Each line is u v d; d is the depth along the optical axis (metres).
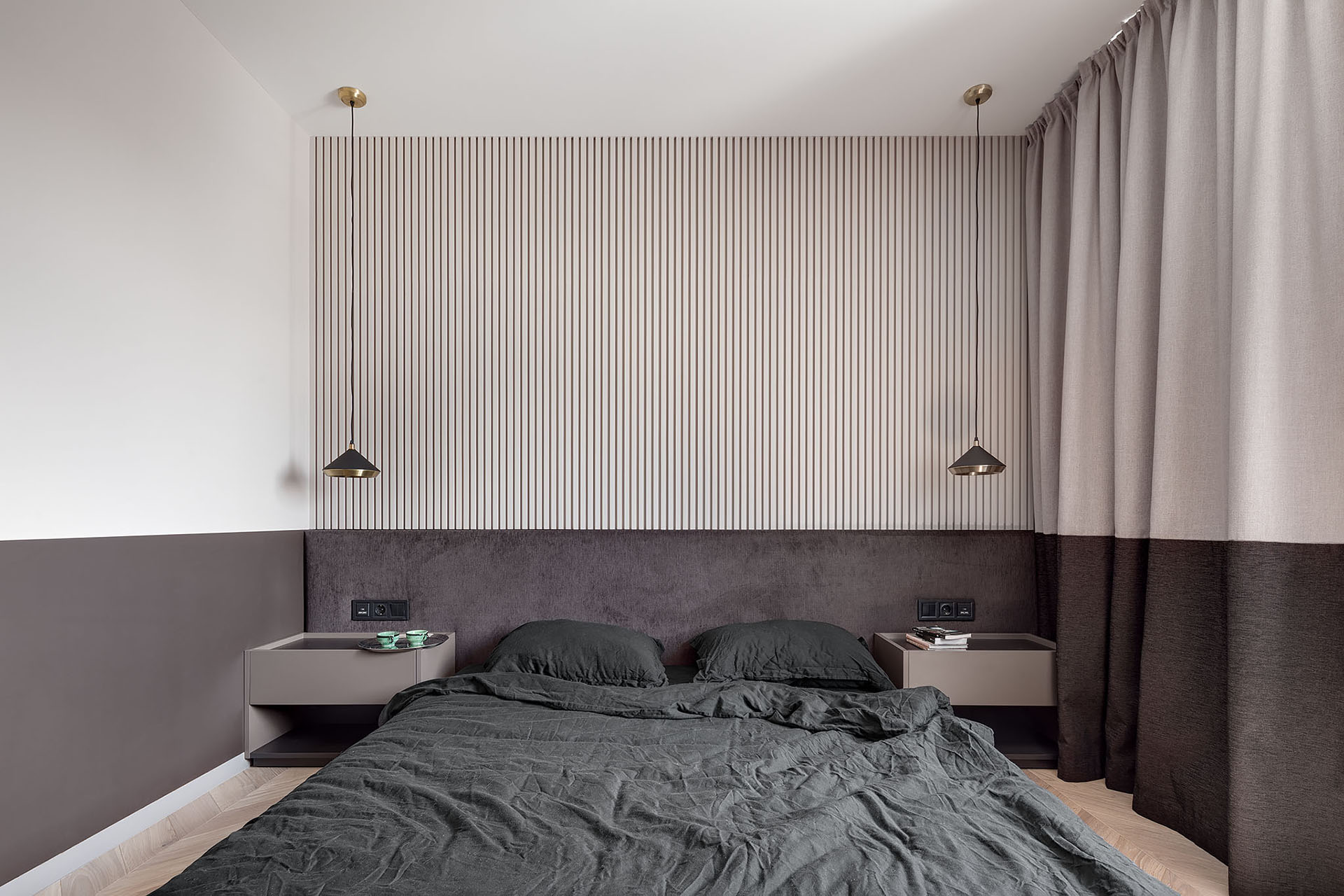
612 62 2.99
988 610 3.46
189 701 2.67
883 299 3.60
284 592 3.33
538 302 3.61
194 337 2.74
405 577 3.49
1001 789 1.83
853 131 3.57
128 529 2.41
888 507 3.55
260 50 2.92
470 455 3.57
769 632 3.09
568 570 3.47
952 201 3.61
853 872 1.40
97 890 2.08
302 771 3.00
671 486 3.57
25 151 2.04
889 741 2.13
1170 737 2.47
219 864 1.43
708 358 3.60
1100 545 2.90
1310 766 1.96
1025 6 2.65
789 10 2.66
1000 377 3.56
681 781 1.90
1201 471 2.41
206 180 2.81
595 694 2.62
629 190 3.61
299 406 3.50
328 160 3.62
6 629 1.96
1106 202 2.89
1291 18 2.06
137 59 2.46
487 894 1.32
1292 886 1.97
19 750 1.99
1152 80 2.64
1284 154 2.06
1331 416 1.96
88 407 2.25
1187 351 2.44
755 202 3.62
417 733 2.27
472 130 3.56
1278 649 2.01
